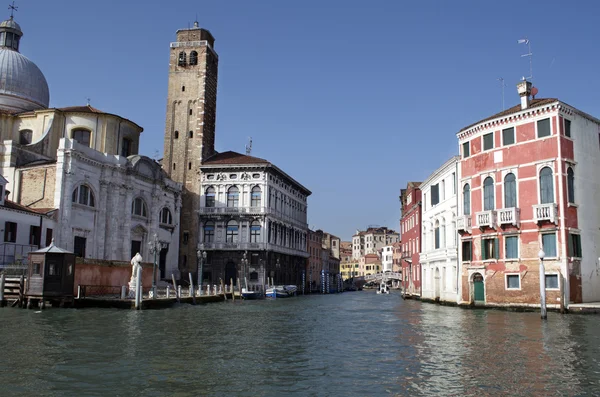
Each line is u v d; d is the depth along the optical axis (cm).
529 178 3388
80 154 4712
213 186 6812
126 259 5269
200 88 7019
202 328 2400
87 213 4869
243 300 5488
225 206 6756
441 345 1859
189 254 6731
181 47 7106
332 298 6844
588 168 3416
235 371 1402
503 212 3441
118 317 2798
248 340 2003
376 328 2467
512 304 3403
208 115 7138
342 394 1175
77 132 5425
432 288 4756
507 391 1182
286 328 2473
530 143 3403
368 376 1350
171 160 6919
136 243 5628
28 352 1622
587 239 3334
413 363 1517
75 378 1285
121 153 5716
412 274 6003
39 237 4269
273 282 6969
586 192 3378
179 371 1389
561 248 3216
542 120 3369
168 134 6975
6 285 3303
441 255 4341
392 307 4297
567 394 1152
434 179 4641
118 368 1409
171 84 7062
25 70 5706
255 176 6781
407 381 1291
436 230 4612
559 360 1527
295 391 1201
